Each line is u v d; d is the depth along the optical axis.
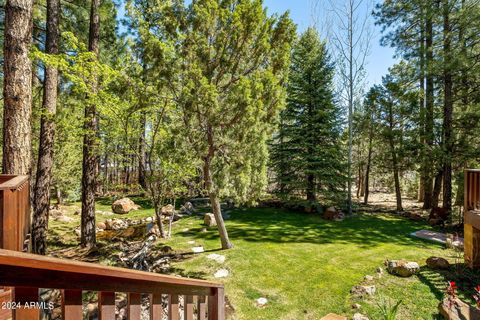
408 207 11.91
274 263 5.16
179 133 5.00
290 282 4.41
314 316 3.52
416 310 3.57
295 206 10.61
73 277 0.88
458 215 8.50
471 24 8.16
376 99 11.45
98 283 0.97
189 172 6.18
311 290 4.16
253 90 4.54
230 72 4.93
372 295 3.94
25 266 0.75
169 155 5.26
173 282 1.39
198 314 1.84
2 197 2.17
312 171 10.05
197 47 4.55
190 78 4.53
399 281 4.39
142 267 5.13
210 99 4.34
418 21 9.60
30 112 4.38
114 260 5.65
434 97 9.71
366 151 13.98
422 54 9.26
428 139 9.50
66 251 6.30
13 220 2.24
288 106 10.72
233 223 8.41
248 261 5.23
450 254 5.65
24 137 4.26
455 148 9.03
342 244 6.35
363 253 5.73
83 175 6.60
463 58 8.04
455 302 3.41
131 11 5.15
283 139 11.57
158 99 5.16
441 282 4.33
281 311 3.63
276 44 5.05
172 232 7.39
